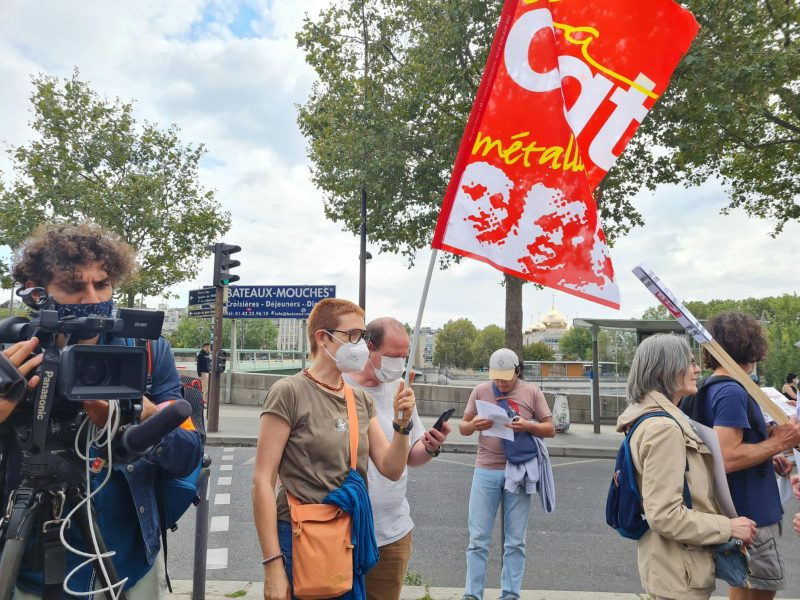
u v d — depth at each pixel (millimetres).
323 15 16688
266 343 109500
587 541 5887
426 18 15031
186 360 28719
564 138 2746
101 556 1695
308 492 2146
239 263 12820
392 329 2885
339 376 2385
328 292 16750
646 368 2523
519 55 2752
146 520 1915
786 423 2535
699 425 2416
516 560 3916
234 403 19328
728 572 2301
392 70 16406
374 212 16922
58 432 1693
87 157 20344
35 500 1619
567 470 10016
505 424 3893
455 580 4746
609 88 2799
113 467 1870
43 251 1778
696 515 2229
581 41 2773
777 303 77375
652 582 2359
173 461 1886
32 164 19672
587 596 4219
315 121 17969
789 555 5652
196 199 21766
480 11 13875
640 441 2387
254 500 2084
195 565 3934
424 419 16203
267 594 2016
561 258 2703
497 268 2658
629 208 17188
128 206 20062
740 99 13945
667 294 2486
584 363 21203
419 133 15695
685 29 2754
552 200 2725
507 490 3881
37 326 1561
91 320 1562
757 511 2686
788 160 16922
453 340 107688
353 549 2119
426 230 16266
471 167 2697
